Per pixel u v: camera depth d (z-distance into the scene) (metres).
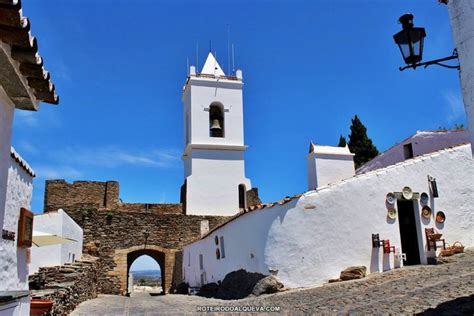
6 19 3.78
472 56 6.67
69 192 32.00
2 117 5.10
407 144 21.11
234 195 33.12
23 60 4.55
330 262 14.50
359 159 33.88
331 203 14.95
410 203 16.12
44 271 14.68
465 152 17.19
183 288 26.41
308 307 10.30
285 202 14.89
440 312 7.65
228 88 34.56
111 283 28.59
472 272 11.63
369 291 11.20
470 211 16.53
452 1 7.14
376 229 15.17
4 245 5.90
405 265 15.41
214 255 20.45
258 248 15.37
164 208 32.84
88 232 29.09
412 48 7.54
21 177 6.99
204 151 33.38
